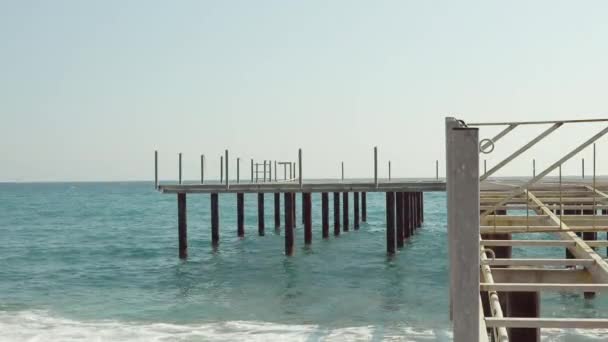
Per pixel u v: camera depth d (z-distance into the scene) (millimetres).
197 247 26641
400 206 22812
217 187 20062
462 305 4086
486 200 10992
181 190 20391
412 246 25109
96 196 105688
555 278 6348
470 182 4043
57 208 66375
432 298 14492
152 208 65688
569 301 13609
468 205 4051
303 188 19422
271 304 14102
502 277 6422
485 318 4602
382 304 13852
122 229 38562
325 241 26531
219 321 12336
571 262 6211
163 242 29500
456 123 6906
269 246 25875
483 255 6699
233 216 51031
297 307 13680
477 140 4027
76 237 33125
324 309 13406
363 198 38031
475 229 4047
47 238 32719
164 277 18562
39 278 18781
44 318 12859
